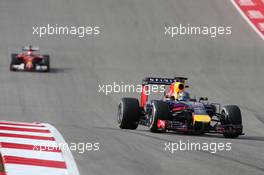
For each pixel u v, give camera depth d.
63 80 102.06
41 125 58.81
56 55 121.69
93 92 94.25
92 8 150.50
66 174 35.09
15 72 107.19
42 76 104.44
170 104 57.97
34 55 110.38
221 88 102.06
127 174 35.53
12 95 89.19
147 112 59.38
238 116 56.38
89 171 36.00
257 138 58.34
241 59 122.75
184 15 146.88
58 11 148.12
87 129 58.06
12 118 72.06
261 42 134.00
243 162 40.84
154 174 35.75
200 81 106.56
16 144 44.47
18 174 34.47
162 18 144.88
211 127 55.41
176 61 120.06
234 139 55.38
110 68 113.44
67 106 83.19
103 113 79.12
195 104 56.59
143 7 151.12
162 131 57.66
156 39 133.12
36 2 153.75
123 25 140.75
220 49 128.25
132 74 109.38
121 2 154.38
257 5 152.75
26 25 139.25
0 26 137.75
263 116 81.56
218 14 147.75
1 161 38.03
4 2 153.38
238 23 143.38
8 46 126.25
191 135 56.75
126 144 47.28
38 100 86.56
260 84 106.94
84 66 114.31
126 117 60.56
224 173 36.66
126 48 127.38
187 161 40.53
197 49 127.69
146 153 43.25
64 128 57.66
